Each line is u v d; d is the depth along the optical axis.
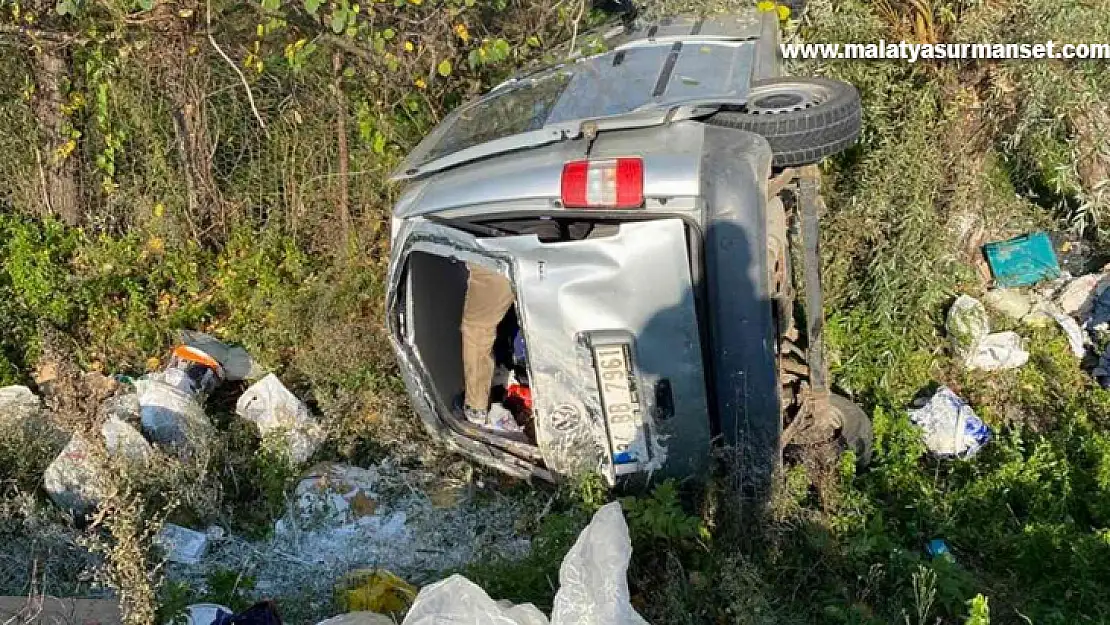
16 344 6.22
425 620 2.92
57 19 6.09
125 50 6.02
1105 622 3.68
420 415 4.86
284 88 6.82
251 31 6.13
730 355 3.78
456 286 5.04
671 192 3.65
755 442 3.91
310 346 6.01
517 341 4.95
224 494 4.69
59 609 3.74
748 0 5.65
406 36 5.80
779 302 4.46
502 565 3.95
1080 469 4.78
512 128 4.21
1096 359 5.84
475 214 3.96
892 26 6.42
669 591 3.74
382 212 6.82
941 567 3.83
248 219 7.31
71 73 6.90
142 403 5.07
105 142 6.93
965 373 5.68
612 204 3.67
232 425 5.20
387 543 4.43
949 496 4.54
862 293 5.99
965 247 6.45
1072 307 6.18
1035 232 6.52
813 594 3.89
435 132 4.76
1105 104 6.15
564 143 4.04
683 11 5.60
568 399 4.02
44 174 7.23
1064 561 4.03
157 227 7.14
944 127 6.24
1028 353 5.78
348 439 5.13
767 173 3.78
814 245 4.54
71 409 5.19
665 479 4.11
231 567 4.32
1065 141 6.34
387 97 6.44
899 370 5.67
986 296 6.26
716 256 3.68
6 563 4.22
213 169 7.18
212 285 6.95
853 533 4.17
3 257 6.88
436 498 4.68
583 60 4.98
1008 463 4.65
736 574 3.69
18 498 4.41
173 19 5.87
